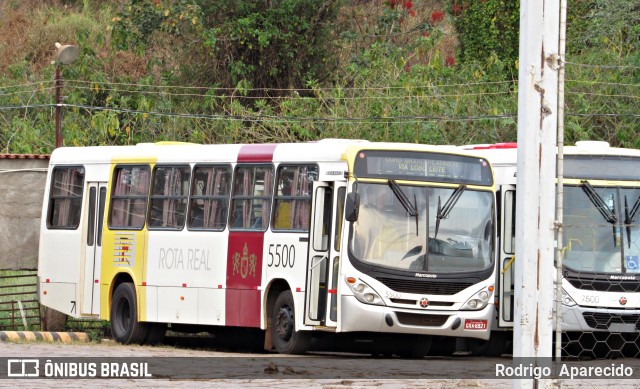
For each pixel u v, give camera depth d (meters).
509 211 35.56
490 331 34.56
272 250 34.03
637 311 34.25
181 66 63.81
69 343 36.88
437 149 33.00
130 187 39.38
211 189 36.66
